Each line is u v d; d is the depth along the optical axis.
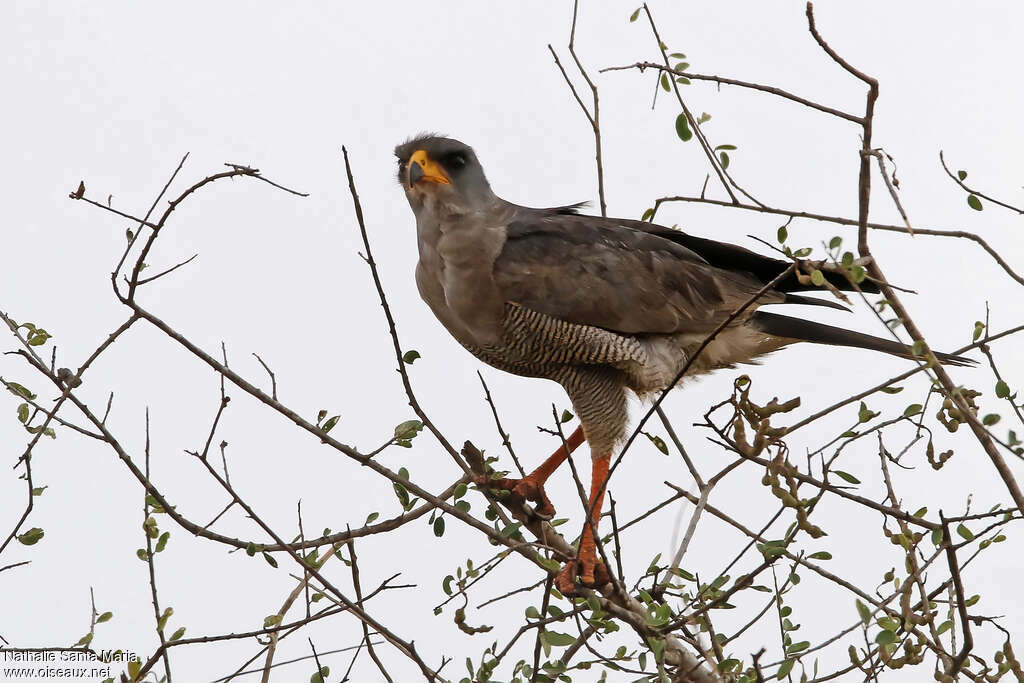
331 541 8.15
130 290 7.73
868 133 8.70
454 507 8.34
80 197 7.48
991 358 8.25
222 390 7.88
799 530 7.54
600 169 10.96
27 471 7.62
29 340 7.61
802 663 7.39
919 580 7.81
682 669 8.48
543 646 8.31
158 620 7.88
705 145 9.16
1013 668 7.98
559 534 9.79
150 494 7.91
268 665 8.17
